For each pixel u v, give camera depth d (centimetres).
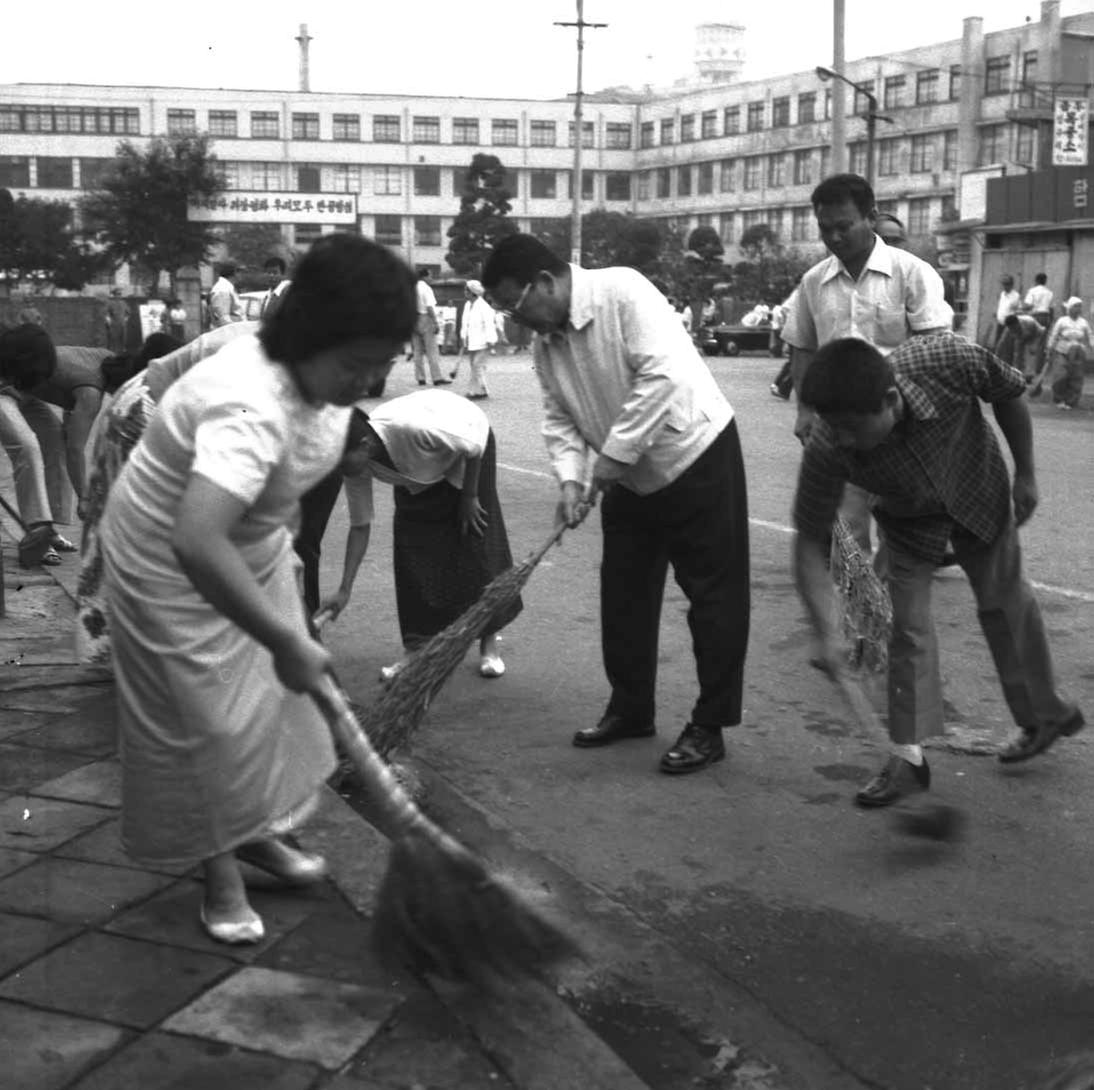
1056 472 1138
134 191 5300
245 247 6525
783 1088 281
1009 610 423
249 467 258
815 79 7188
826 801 424
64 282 5700
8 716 461
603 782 439
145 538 283
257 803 302
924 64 6469
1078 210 2691
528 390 2125
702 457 430
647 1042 296
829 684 538
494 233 6675
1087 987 317
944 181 6419
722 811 416
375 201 8400
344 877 343
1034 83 3697
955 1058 290
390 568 745
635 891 365
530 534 853
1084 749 465
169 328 3253
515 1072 266
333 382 268
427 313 2064
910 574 404
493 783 438
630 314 417
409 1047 273
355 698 518
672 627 620
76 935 314
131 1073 261
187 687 288
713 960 330
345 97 8300
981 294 3027
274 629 257
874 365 363
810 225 7362
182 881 341
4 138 8038
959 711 505
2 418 686
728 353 3831
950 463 393
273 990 291
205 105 8206
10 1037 272
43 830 370
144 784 297
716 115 7894
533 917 275
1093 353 2564
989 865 379
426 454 489
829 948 335
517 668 561
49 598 641
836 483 381
